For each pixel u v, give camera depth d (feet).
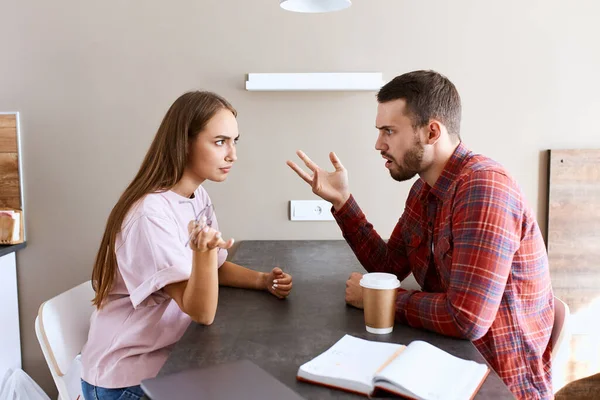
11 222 7.33
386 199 7.69
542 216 7.68
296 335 3.70
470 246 3.68
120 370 4.14
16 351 7.66
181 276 3.89
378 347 3.31
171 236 4.09
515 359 4.07
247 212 7.70
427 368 2.93
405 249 5.17
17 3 7.36
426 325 3.78
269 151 7.61
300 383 2.97
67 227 7.68
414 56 7.47
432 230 4.48
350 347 3.33
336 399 2.79
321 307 4.36
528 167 7.63
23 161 7.58
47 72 7.46
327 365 3.06
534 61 7.48
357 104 7.54
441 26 7.44
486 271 3.61
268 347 3.48
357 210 5.25
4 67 7.44
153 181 4.39
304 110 7.54
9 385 7.06
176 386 2.75
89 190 7.63
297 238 7.75
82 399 5.27
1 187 7.59
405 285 5.59
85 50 7.43
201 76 7.49
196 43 7.45
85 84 7.47
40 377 7.86
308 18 7.41
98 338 4.30
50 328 4.81
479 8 7.41
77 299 5.33
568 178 7.47
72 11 7.38
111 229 4.25
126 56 7.45
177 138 4.36
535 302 4.17
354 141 7.59
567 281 7.59
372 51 7.47
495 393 2.80
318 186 5.13
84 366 4.35
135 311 4.29
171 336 4.28
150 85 7.49
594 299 7.58
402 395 2.75
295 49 7.45
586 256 7.55
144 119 7.53
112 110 7.51
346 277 5.41
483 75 7.50
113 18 7.40
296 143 7.59
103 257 4.36
